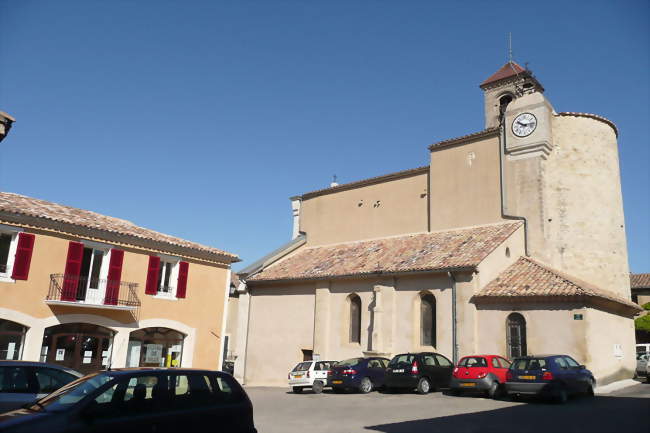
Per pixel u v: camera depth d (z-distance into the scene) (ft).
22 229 63.21
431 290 75.41
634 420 39.37
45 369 37.22
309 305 90.07
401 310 78.13
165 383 28.27
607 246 85.46
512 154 85.81
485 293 69.92
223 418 29.40
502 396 58.39
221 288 84.23
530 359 53.98
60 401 26.37
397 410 49.21
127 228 76.48
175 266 79.05
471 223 87.71
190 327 78.69
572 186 85.25
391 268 79.92
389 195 101.35
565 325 63.72
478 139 90.43
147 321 73.26
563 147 86.58
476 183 88.84
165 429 26.89
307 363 72.90
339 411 49.60
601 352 66.13
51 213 67.56
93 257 70.23
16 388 35.19
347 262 90.89
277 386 88.69
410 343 75.82
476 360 59.67
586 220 84.64
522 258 79.00
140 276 73.61
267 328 95.04
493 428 37.40
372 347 78.33
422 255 81.41
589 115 88.79
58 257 65.67
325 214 111.14
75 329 66.54
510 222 83.56
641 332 120.26
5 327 60.85
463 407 49.93
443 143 94.02
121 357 69.97
